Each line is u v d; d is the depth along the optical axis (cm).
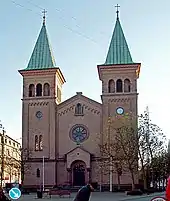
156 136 9950
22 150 8012
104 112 8075
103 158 7688
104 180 7731
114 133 7925
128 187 7562
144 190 6825
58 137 8169
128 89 8150
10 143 10956
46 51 8612
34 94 8294
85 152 7875
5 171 8256
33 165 7994
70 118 8206
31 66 8450
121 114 8025
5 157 8050
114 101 8100
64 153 8094
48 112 8206
